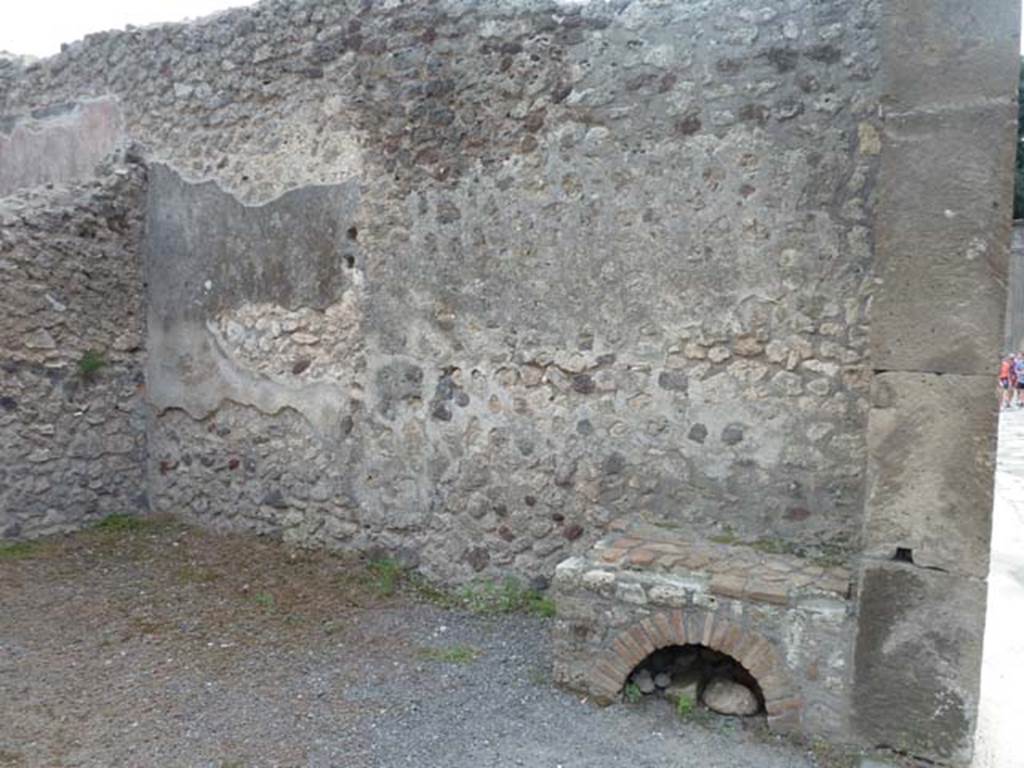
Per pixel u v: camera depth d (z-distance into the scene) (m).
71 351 5.47
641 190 4.09
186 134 5.52
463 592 4.54
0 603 4.30
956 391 2.93
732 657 3.30
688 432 4.04
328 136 4.90
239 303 5.32
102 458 5.65
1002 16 2.80
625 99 4.09
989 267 2.86
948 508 2.96
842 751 3.09
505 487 4.47
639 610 3.36
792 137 3.77
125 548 5.18
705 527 4.03
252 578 4.71
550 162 4.27
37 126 6.44
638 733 3.20
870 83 3.62
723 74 3.89
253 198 5.22
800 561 3.59
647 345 4.11
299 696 3.45
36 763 2.90
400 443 4.76
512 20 4.33
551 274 4.30
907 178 2.95
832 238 3.72
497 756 3.03
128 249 5.73
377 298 4.78
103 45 5.94
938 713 3.00
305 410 5.09
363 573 4.77
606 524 4.24
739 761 3.03
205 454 5.57
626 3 4.08
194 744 3.07
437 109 4.54
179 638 3.97
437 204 4.57
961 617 2.95
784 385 3.84
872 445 3.05
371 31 4.71
